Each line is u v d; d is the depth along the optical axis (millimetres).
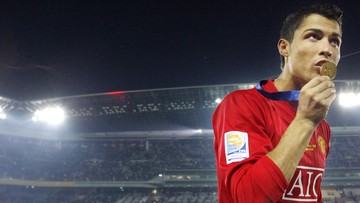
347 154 38812
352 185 36375
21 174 39438
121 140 42344
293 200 2057
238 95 2203
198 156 41312
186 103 34344
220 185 2078
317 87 1762
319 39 2004
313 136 2291
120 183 39500
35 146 42219
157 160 41281
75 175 40500
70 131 41344
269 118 2154
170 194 39656
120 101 34375
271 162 1736
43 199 39625
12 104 34094
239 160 1918
